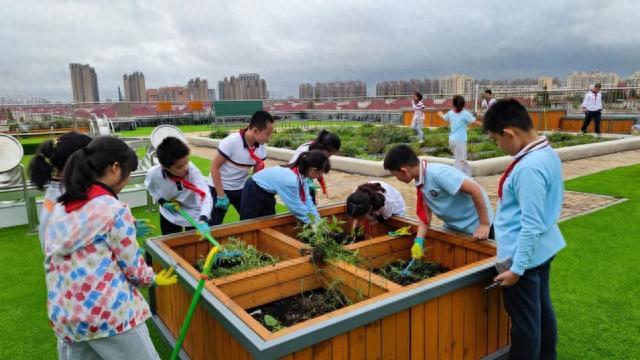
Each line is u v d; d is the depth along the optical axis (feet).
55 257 7.03
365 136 54.90
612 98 59.26
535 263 8.16
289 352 6.69
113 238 7.01
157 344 11.32
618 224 18.99
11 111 65.98
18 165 20.38
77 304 6.92
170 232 14.06
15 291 14.71
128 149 7.48
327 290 10.27
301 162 12.76
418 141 47.80
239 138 15.12
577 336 11.05
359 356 7.67
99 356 7.57
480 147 42.16
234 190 15.88
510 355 9.02
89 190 7.11
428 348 8.68
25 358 11.00
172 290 10.66
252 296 9.70
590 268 14.73
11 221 22.08
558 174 8.05
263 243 12.97
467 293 9.16
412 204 24.18
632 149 43.19
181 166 12.37
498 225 8.54
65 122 69.10
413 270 11.67
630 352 10.38
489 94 54.65
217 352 8.62
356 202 11.91
